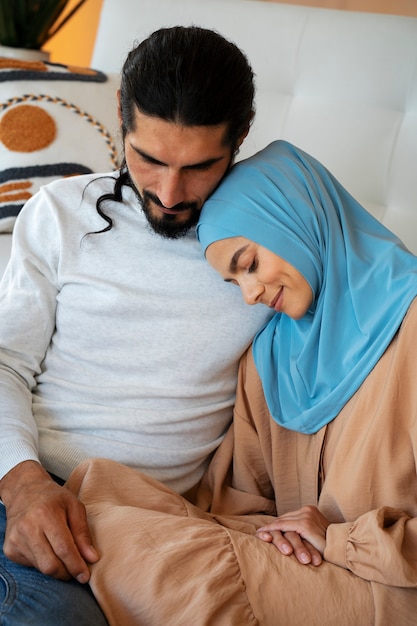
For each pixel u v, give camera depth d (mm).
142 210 1331
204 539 1075
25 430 1272
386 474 1159
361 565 1097
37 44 2357
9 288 1386
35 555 1062
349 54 1872
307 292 1234
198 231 1284
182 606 1009
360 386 1215
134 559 1050
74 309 1364
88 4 3105
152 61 1146
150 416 1330
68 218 1375
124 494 1218
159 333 1341
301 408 1294
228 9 2010
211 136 1167
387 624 1066
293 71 1941
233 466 1421
